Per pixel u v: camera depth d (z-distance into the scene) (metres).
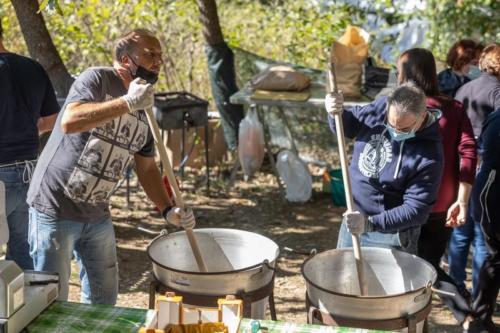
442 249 3.94
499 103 4.33
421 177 3.09
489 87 4.37
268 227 5.98
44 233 3.07
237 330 2.28
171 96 6.69
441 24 7.98
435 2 8.01
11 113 3.57
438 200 3.77
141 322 2.39
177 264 3.26
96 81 2.92
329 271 3.08
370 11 8.31
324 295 2.67
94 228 3.19
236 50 7.23
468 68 5.05
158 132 2.87
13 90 3.57
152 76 3.03
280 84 6.20
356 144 3.33
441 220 3.83
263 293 2.86
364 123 3.31
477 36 7.86
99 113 2.77
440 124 3.71
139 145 3.14
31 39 5.24
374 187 3.23
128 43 2.99
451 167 3.76
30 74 3.64
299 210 6.35
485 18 7.84
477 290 4.07
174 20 8.25
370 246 3.36
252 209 6.35
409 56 3.72
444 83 5.08
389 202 3.21
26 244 3.75
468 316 3.97
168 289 2.85
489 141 3.78
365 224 2.99
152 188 3.33
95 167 3.02
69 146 3.01
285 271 5.09
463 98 4.50
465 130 3.79
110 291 3.34
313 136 7.38
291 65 7.06
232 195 6.64
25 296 2.37
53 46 5.31
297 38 8.30
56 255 3.09
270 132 7.46
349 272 3.12
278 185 6.75
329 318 2.66
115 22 7.60
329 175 6.70
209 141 7.21
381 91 5.82
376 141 3.24
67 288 3.17
